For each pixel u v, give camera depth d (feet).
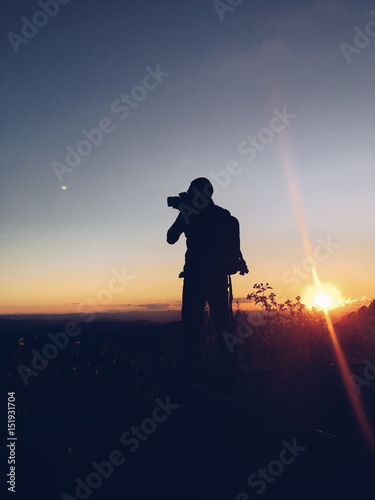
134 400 16.06
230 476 9.53
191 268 11.37
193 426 11.36
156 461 10.54
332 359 20.95
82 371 16.81
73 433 11.21
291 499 8.05
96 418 11.60
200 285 11.27
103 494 9.04
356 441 10.65
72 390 15.88
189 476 9.75
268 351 20.72
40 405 15.17
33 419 13.96
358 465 8.36
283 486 8.57
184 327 11.41
